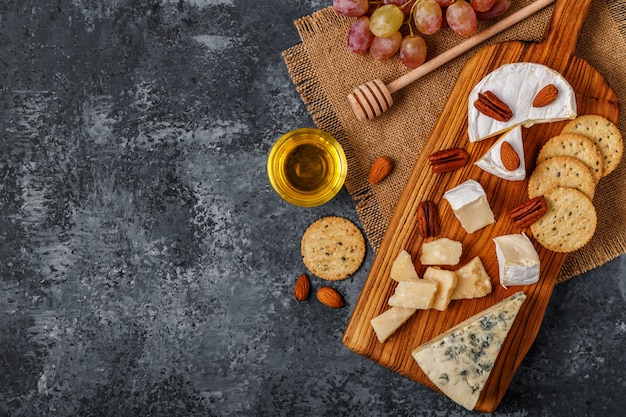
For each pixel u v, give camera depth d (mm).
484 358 729
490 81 745
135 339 815
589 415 796
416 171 763
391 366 755
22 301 818
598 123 754
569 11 757
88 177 819
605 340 796
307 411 809
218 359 813
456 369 731
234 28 812
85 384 816
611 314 796
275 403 811
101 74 819
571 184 748
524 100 744
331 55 804
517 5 792
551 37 759
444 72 796
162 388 813
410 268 754
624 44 788
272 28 812
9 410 812
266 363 812
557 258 752
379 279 759
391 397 805
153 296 816
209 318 813
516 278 740
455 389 731
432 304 744
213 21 812
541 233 750
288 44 812
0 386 813
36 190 821
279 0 812
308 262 803
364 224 800
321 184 783
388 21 744
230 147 814
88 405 814
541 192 750
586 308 797
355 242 801
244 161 813
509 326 730
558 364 799
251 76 812
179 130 816
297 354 811
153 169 816
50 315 818
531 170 757
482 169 756
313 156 783
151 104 817
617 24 789
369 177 798
